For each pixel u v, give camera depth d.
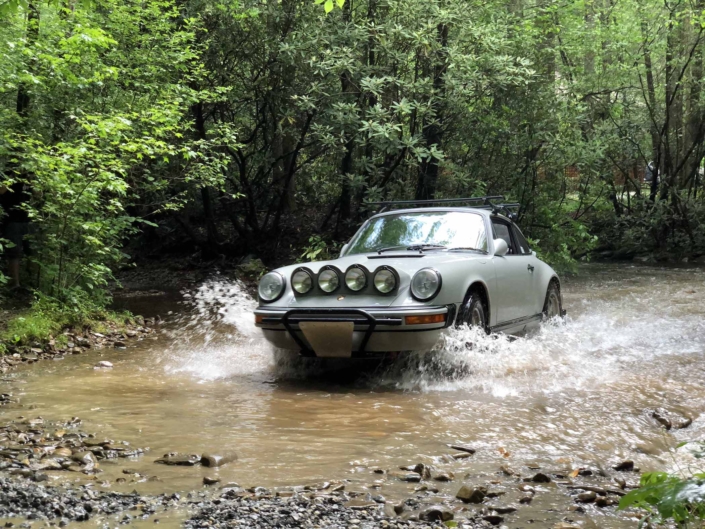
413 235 7.02
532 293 7.65
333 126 13.77
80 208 8.95
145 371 6.52
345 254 7.05
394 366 6.16
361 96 14.12
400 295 5.70
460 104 14.06
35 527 2.86
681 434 4.40
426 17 13.89
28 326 7.60
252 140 16.25
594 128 19.36
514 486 3.43
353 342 5.69
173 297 13.05
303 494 3.27
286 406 5.11
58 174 8.49
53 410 5.01
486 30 13.98
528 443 4.17
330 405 5.12
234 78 15.23
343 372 6.35
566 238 15.68
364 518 2.99
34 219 9.06
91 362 6.98
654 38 21.03
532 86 15.16
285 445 4.12
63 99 10.03
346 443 4.16
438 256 6.33
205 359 7.10
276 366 6.54
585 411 4.87
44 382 6.01
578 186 19.56
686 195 21.94
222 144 12.61
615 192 22.55
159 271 16.62
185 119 14.19
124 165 9.37
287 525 2.89
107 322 9.08
